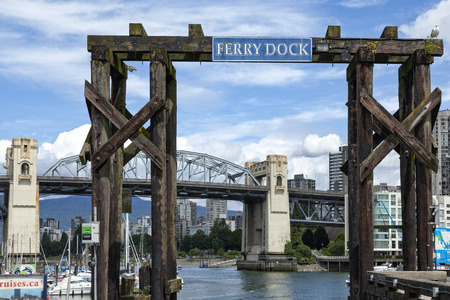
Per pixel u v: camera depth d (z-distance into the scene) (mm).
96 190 21641
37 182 169125
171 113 23922
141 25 23250
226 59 23469
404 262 23734
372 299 20484
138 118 21562
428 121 22281
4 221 178250
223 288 124438
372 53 22203
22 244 162750
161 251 21562
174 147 24031
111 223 22969
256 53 23609
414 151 21719
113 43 23047
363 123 21984
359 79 22219
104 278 21188
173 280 22078
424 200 22375
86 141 22312
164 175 21719
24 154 168375
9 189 166250
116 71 23703
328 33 23797
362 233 21500
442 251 31609
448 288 14242
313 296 104062
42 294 35969
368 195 21609
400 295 17719
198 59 23844
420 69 22844
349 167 23250
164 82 21984
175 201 23750
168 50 23266
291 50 23656
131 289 23406
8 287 35719
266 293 110875
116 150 21500
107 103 21688
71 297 96312
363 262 21406
